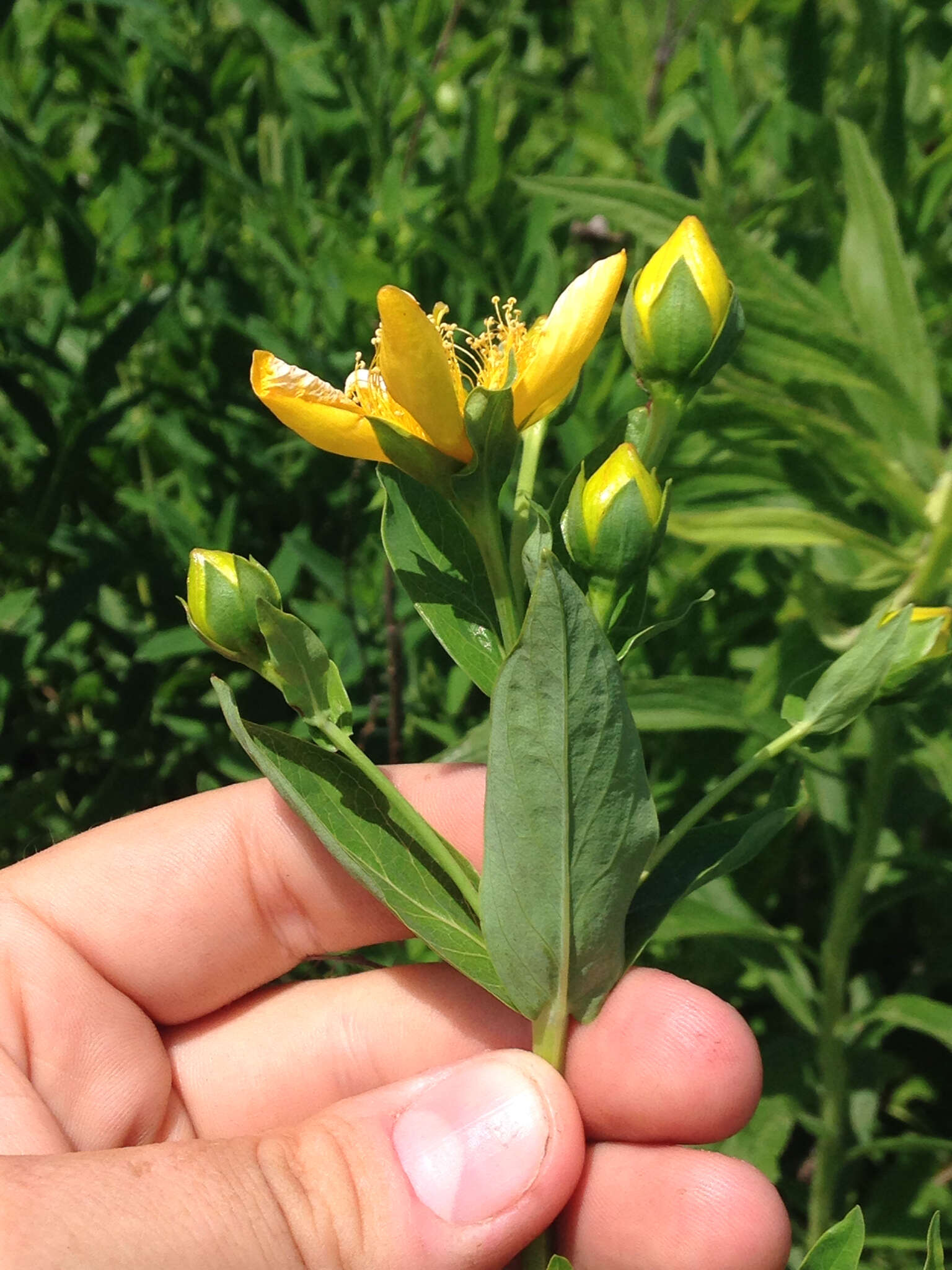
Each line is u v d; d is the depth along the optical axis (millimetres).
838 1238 104
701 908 182
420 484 125
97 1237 106
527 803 108
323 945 162
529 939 116
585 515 107
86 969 152
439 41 266
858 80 229
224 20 305
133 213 250
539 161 263
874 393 168
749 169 255
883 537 186
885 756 176
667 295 110
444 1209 122
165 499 230
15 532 221
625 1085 139
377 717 215
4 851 220
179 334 246
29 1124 137
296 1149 123
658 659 218
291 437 243
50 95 282
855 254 179
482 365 127
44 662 235
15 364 241
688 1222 139
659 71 256
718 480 186
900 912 224
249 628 117
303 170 248
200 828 156
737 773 115
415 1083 133
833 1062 186
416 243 217
